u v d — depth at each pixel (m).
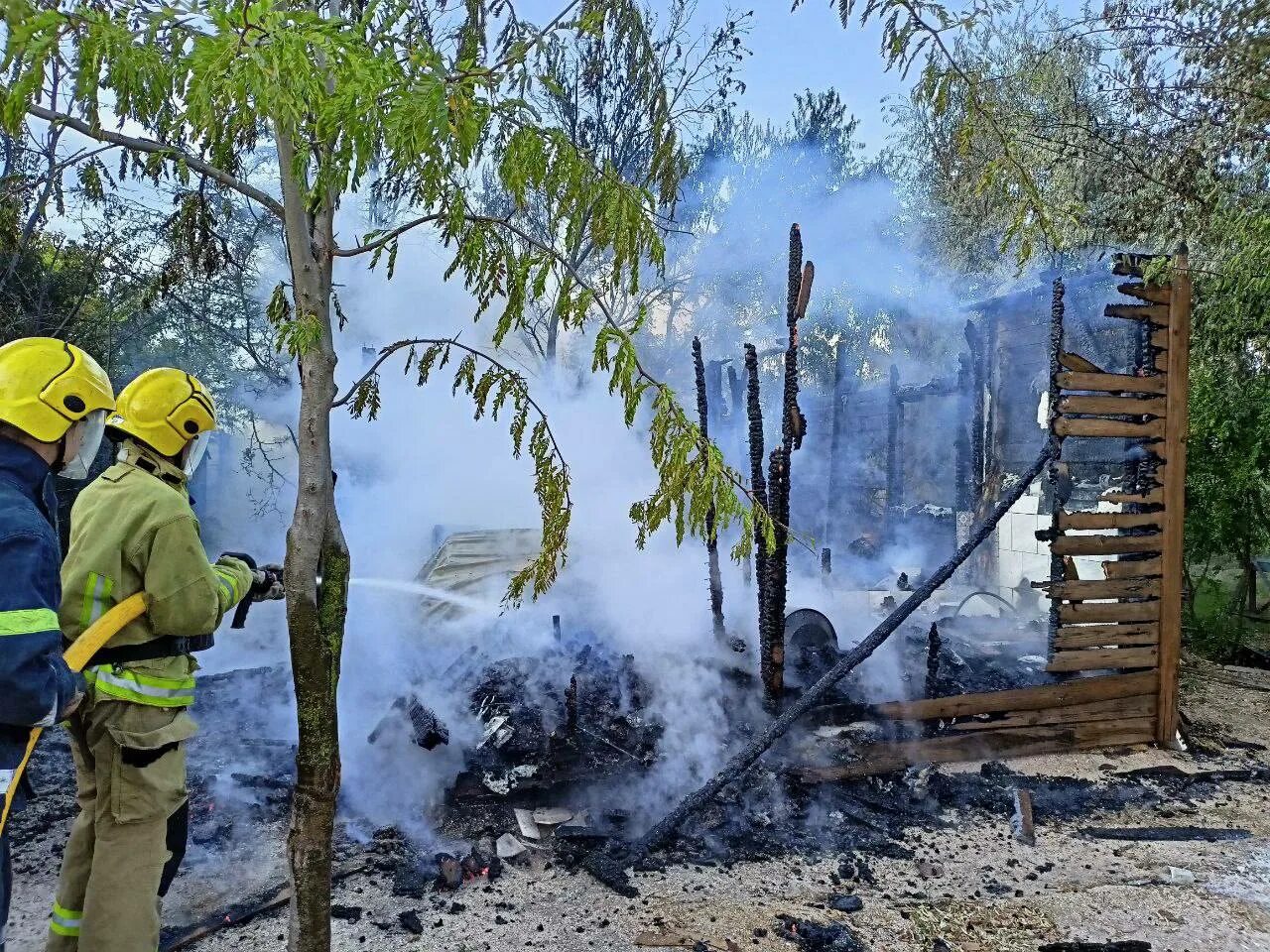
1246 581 7.74
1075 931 3.01
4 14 1.21
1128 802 4.24
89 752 2.40
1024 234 2.74
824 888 3.31
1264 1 6.29
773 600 4.42
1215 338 6.85
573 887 3.26
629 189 1.71
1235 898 3.25
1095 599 5.02
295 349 1.73
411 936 2.88
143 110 1.51
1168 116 7.41
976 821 3.98
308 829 1.85
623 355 1.74
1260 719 5.73
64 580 2.31
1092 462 8.56
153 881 2.39
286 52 1.22
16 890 3.12
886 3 2.25
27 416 1.95
